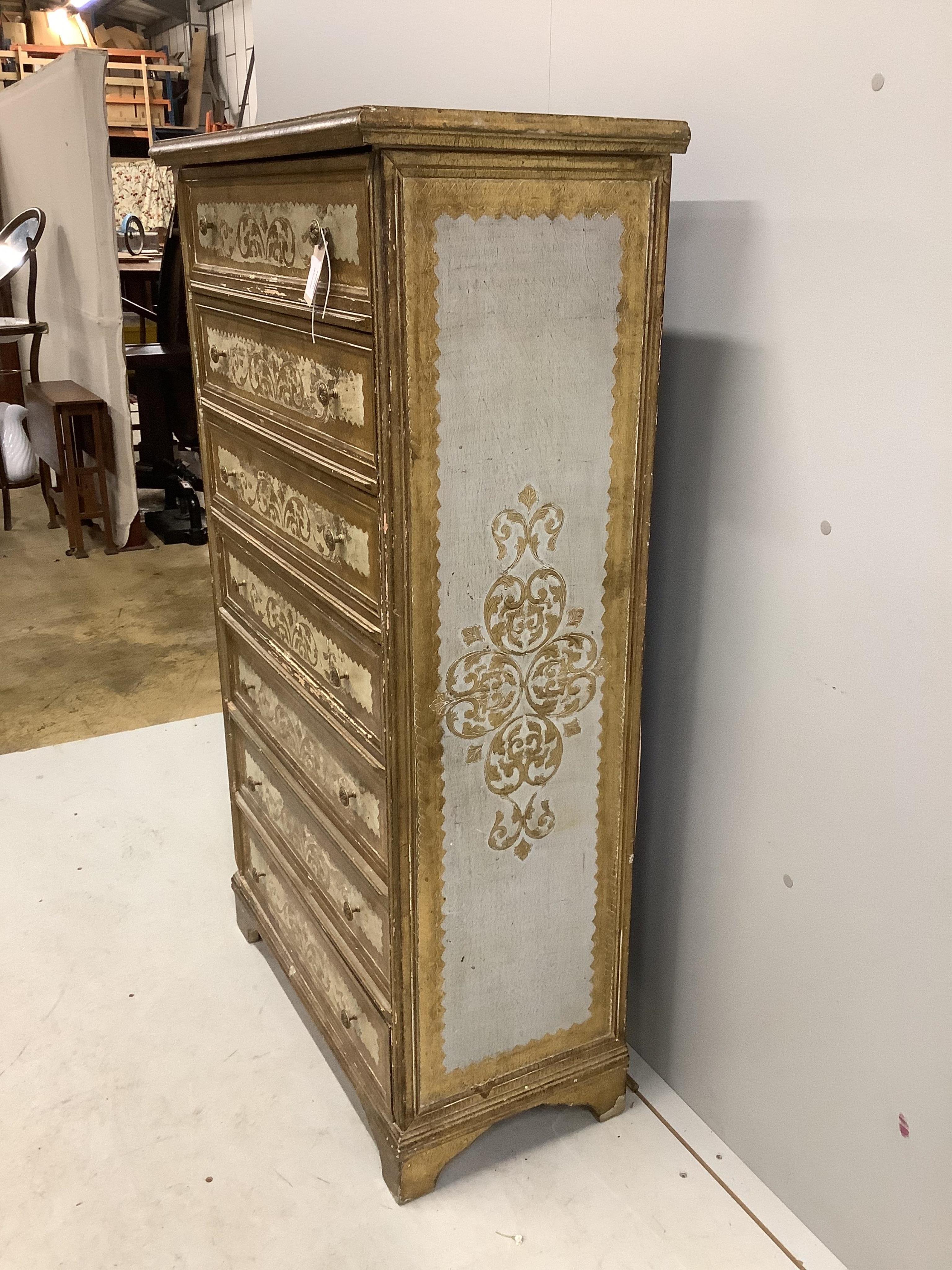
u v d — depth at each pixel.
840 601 1.29
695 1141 1.68
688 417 1.50
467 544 1.28
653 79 1.44
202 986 2.02
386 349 1.15
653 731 1.69
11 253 4.86
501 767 1.42
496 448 1.26
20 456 4.96
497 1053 1.57
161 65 9.56
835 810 1.35
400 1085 1.49
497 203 1.16
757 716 1.46
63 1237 1.50
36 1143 1.66
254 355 1.54
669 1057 1.79
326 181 1.20
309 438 1.38
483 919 1.48
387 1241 1.50
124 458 4.58
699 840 1.62
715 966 1.63
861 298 1.19
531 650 1.38
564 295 1.24
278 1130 1.69
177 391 4.93
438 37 1.90
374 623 1.31
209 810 2.64
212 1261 1.47
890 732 1.25
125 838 2.51
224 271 1.58
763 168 1.29
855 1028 1.38
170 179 8.03
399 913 1.40
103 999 1.98
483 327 1.20
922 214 1.11
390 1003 1.47
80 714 3.16
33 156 5.02
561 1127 1.71
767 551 1.39
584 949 1.59
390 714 1.30
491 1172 1.62
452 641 1.32
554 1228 1.52
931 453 1.14
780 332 1.31
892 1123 1.34
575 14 1.56
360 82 2.21
